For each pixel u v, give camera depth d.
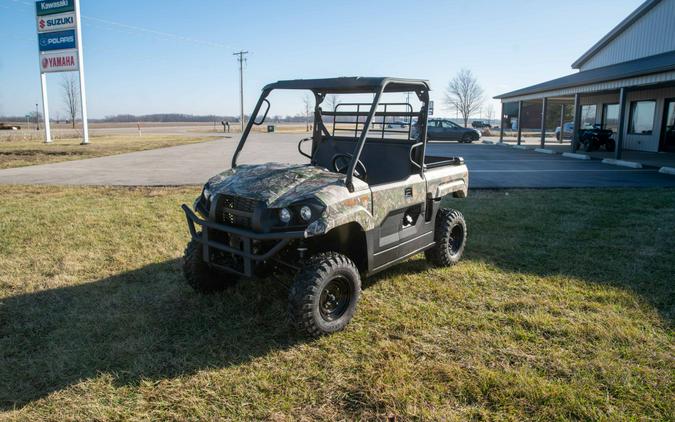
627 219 6.96
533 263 5.01
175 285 4.35
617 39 22.77
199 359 3.09
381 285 4.36
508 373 2.92
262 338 3.37
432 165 4.56
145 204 8.05
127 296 4.11
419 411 2.55
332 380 2.86
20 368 3.00
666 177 11.51
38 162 15.34
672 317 3.69
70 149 20.81
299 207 3.20
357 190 3.46
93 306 3.92
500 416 2.54
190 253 3.92
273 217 3.23
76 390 2.77
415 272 4.70
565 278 4.54
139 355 3.13
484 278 4.56
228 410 2.59
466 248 5.55
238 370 2.97
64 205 7.95
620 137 14.87
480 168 13.70
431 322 3.63
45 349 3.23
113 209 7.62
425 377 2.89
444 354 3.16
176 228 6.41
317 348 3.24
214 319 3.67
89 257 5.19
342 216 3.23
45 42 24.77
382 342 3.29
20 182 10.70
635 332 3.41
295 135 38.84
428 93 4.06
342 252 3.87
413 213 4.28
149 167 13.85
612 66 21.81
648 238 5.92
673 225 6.57
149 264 4.96
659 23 19.77
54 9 24.12
